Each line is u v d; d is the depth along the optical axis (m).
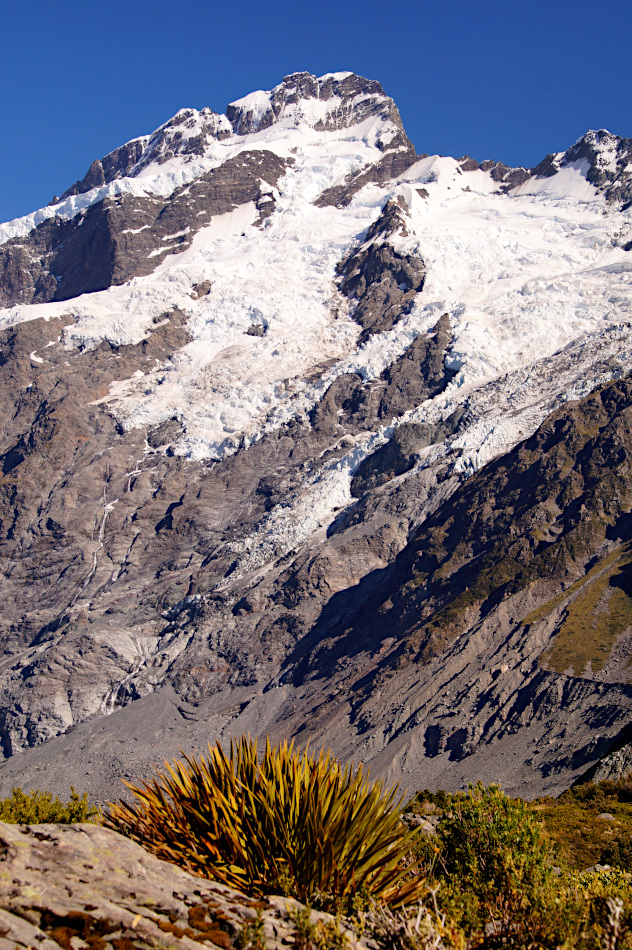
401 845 16.27
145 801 16.28
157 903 12.33
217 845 15.52
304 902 14.72
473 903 16.36
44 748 156.75
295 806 15.77
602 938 15.51
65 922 11.16
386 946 13.80
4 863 12.08
